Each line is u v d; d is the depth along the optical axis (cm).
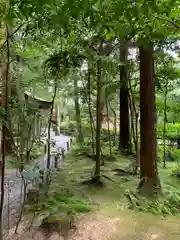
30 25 220
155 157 374
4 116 219
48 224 251
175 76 555
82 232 249
